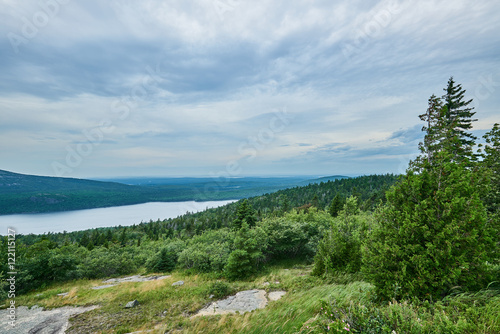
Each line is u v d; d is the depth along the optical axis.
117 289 14.89
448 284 4.29
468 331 2.63
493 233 4.32
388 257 4.93
